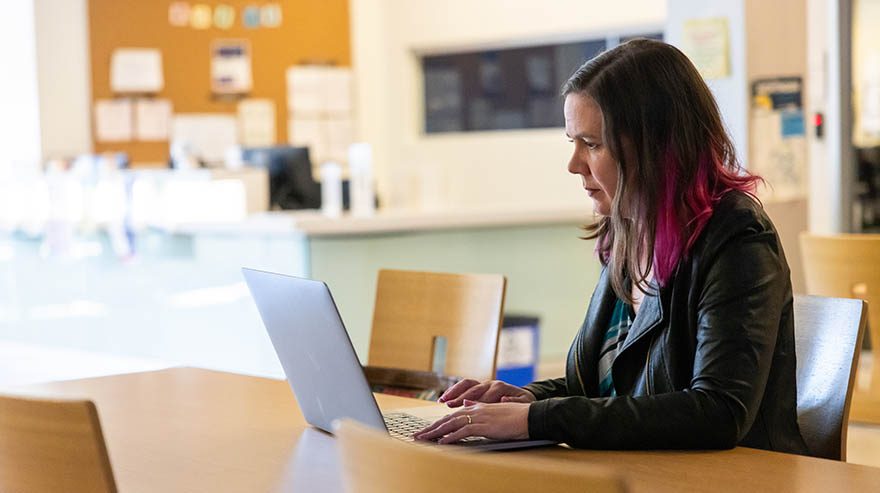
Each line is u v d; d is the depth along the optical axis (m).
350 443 1.22
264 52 10.57
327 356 1.88
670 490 1.59
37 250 7.24
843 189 6.31
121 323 6.75
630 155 1.92
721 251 1.90
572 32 9.77
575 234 6.64
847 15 6.23
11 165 7.55
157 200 6.48
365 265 5.81
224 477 1.76
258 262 5.90
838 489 1.58
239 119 10.48
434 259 6.09
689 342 1.94
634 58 1.93
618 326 2.13
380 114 11.09
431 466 1.14
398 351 2.97
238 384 2.55
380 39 11.04
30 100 9.38
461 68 10.70
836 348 2.20
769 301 1.88
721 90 5.48
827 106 6.36
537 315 6.54
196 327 6.28
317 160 10.87
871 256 3.37
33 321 7.32
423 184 6.55
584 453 1.81
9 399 1.52
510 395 2.09
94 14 9.70
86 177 6.89
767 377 1.88
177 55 10.15
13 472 1.57
